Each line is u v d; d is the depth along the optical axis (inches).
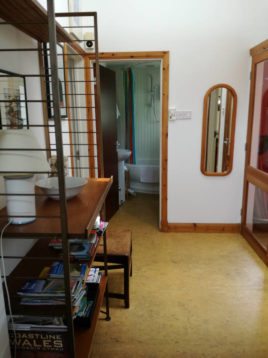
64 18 97.1
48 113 80.7
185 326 77.9
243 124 129.7
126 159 187.8
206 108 127.7
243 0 118.5
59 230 41.4
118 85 198.8
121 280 99.7
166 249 122.8
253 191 125.4
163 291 93.4
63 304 49.6
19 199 43.1
